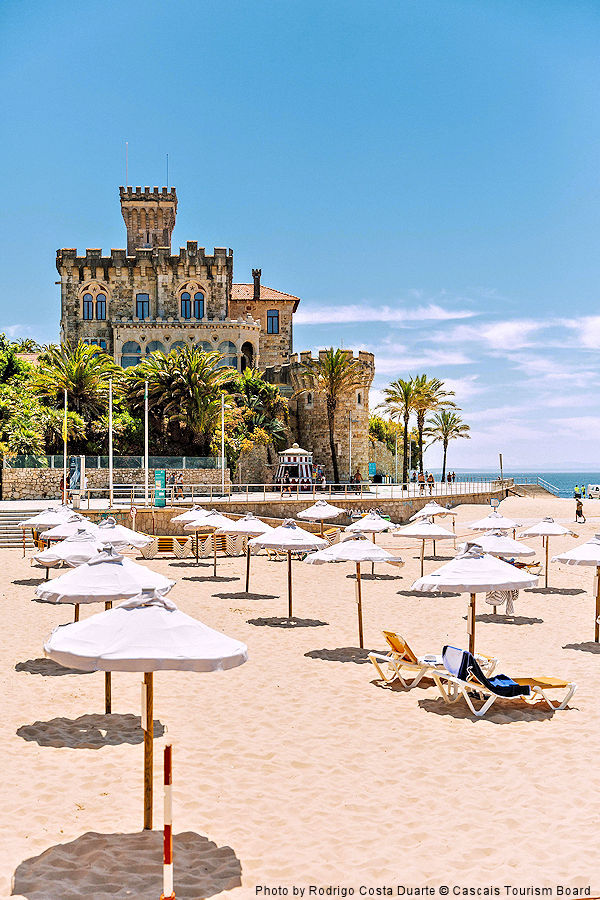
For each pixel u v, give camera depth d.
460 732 10.02
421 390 72.75
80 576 10.27
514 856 6.56
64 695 11.59
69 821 7.23
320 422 72.38
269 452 68.00
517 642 15.62
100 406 55.16
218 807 7.62
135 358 70.44
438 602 20.94
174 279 72.75
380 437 95.06
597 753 9.20
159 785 8.16
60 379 53.47
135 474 47.81
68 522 23.19
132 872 6.23
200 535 31.02
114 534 19.92
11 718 10.45
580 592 23.00
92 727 10.09
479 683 10.91
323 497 50.22
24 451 47.56
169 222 85.00
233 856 6.57
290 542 16.83
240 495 49.47
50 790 7.97
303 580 25.22
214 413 56.44
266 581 24.86
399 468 94.69
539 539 40.31
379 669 12.59
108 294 73.06
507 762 8.92
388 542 38.81
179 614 6.89
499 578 11.72
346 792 8.04
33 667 13.25
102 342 73.06
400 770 8.69
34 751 9.16
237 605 19.97
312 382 72.44
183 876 6.18
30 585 23.00
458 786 8.20
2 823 7.16
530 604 20.73
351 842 6.86
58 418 51.31
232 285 86.69
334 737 9.83
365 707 11.13
